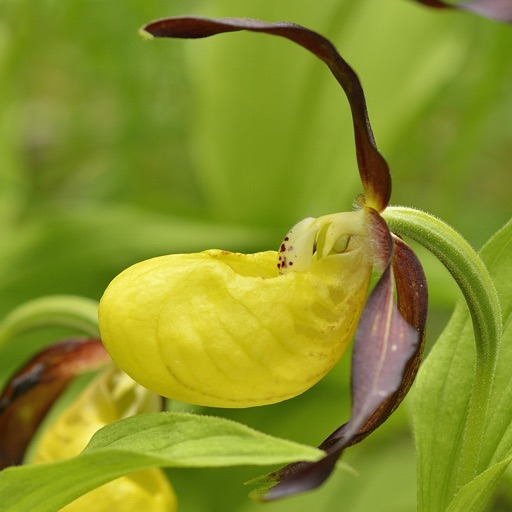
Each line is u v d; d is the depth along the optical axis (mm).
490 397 337
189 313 318
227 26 320
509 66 580
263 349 319
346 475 497
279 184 575
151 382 321
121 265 476
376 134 552
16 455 405
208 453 302
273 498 298
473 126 593
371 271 325
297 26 311
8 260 482
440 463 338
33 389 398
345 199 560
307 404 482
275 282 321
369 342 308
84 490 316
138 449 308
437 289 465
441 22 549
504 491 452
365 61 553
